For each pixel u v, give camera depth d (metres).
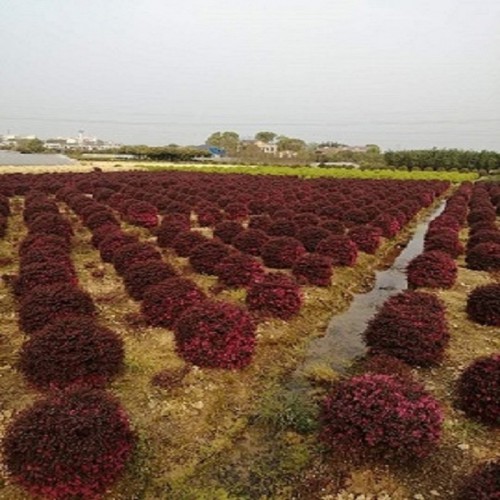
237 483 5.49
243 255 11.96
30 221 18.38
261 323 9.57
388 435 5.41
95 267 13.48
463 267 14.76
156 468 5.56
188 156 87.56
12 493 5.05
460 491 4.95
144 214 19.91
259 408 6.89
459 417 6.61
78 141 170.50
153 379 7.29
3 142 147.88
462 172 68.00
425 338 8.04
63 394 5.45
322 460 5.78
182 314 8.39
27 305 8.54
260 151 99.50
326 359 8.70
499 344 9.02
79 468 4.85
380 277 14.53
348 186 35.97
